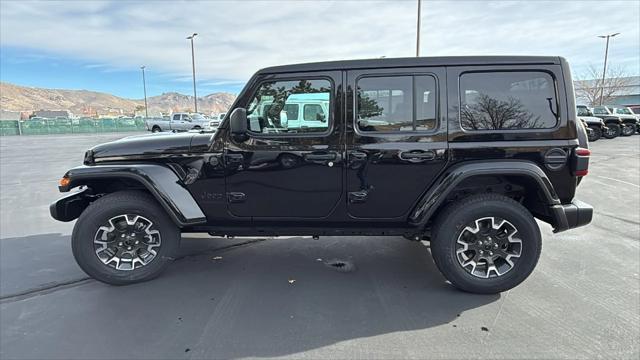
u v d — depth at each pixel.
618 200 6.84
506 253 3.37
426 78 3.32
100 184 3.84
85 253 3.48
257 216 3.59
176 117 32.06
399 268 3.99
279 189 3.49
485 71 3.30
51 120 41.00
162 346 2.64
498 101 3.31
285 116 3.44
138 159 3.58
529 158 3.29
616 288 3.43
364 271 3.91
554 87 3.28
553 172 3.30
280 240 4.90
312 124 3.41
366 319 2.98
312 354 2.54
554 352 2.52
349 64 3.36
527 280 3.62
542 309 3.08
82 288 3.54
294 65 3.39
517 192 3.53
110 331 2.83
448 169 3.33
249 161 3.46
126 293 3.44
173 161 3.54
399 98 3.35
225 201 3.56
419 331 2.80
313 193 3.47
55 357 2.53
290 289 3.51
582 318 2.94
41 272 3.91
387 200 3.43
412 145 3.32
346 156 3.38
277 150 3.43
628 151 14.59
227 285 3.60
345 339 2.71
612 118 20.69
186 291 3.47
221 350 2.59
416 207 3.39
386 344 2.65
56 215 3.75
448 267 3.34
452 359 2.47
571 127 3.28
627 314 2.98
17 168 11.57
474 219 3.30
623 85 48.38
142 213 3.54
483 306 3.16
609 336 2.69
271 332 2.81
